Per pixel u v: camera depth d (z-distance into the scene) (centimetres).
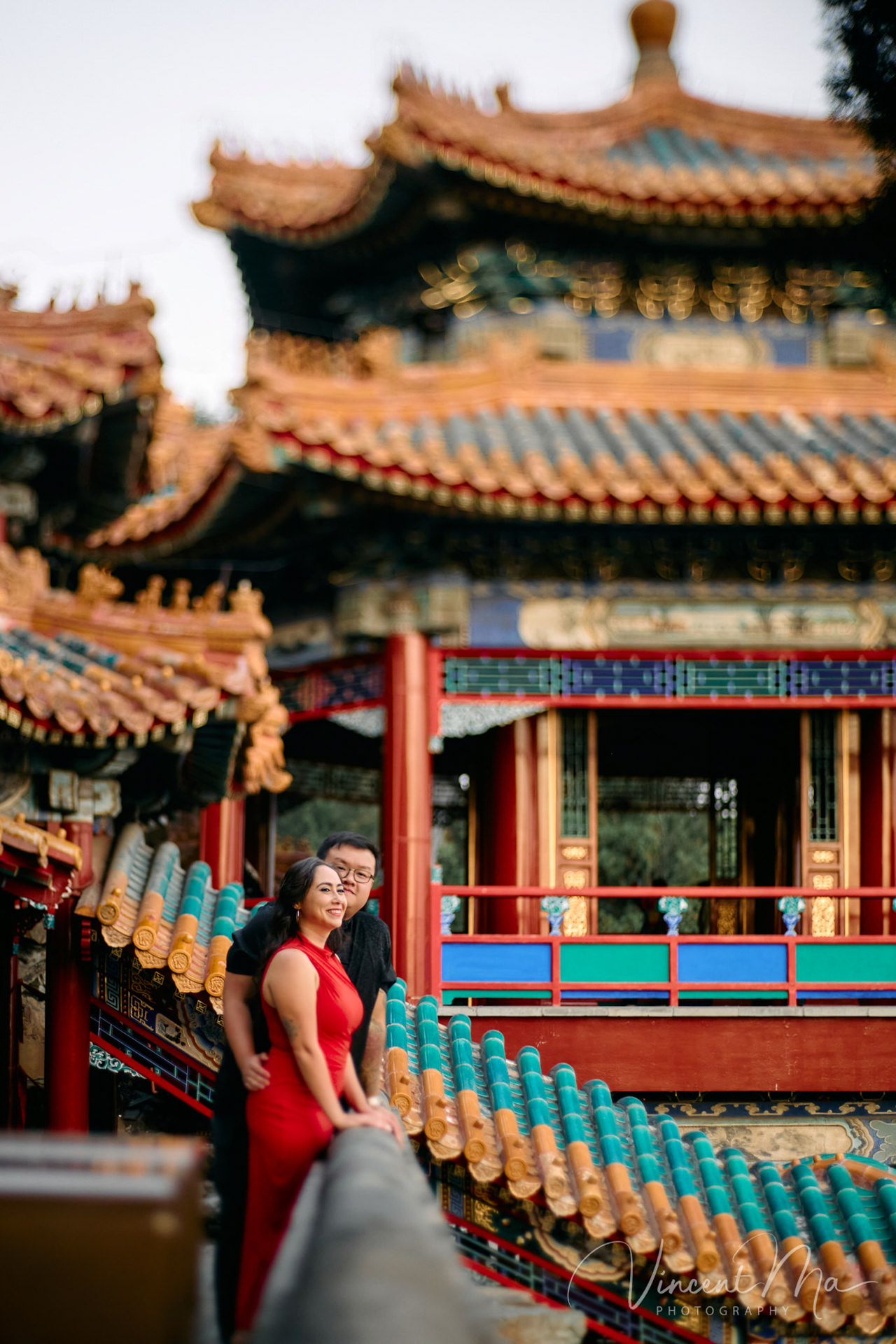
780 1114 1414
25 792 883
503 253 1706
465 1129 964
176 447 1909
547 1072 1355
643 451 1547
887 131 843
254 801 1872
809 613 1526
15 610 973
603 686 1519
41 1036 1251
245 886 1855
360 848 647
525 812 1598
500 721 1504
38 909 1020
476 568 1498
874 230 1121
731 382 1745
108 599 987
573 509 1384
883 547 1521
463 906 1800
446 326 1786
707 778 1927
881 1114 1423
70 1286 150
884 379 1775
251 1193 525
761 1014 1388
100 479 1331
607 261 1750
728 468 1461
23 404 1066
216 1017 962
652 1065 1369
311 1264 195
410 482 1340
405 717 1467
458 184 1591
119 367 1114
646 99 2095
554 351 1728
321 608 1579
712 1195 987
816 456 1480
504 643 1491
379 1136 458
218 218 1819
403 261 1758
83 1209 152
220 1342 492
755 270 1775
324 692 1595
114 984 976
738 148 2069
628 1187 951
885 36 791
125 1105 1321
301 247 1797
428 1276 183
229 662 907
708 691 1527
